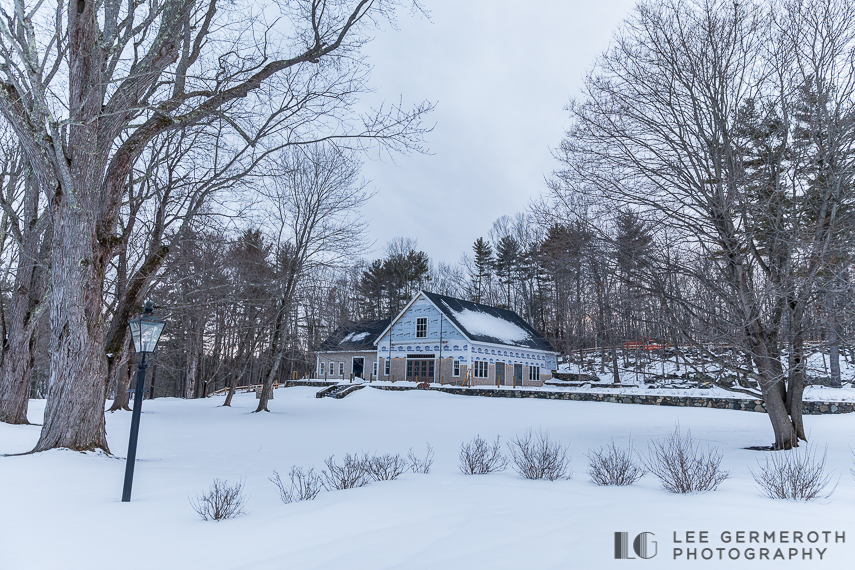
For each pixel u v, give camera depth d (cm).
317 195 2527
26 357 1622
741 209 1171
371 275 5934
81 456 980
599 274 1321
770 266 1274
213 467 1009
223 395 4066
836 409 2144
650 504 601
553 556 411
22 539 497
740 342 1231
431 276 7012
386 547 445
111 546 476
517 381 3922
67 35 1049
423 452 1211
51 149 1002
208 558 437
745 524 509
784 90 1205
